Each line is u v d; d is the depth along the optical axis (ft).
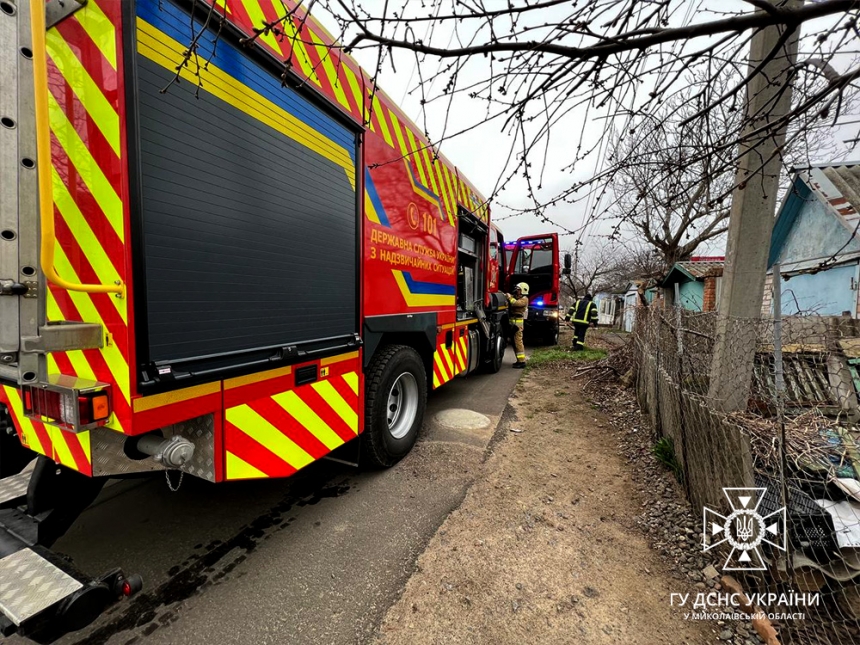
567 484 10.27
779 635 5.71
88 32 4.52
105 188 4.56
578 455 12.18
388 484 10.22
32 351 4.21
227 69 5.83
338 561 7.25
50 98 4.78
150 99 4.74
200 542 7.80
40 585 4.33
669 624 5.96
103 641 5.55
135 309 4.64
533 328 41.14
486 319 21.85
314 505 9.20
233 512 8.89
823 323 13.33
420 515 8.78
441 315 14.37
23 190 4.09
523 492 9.83
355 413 9.43
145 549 7.58
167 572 6.95
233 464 6.17
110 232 4.59
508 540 7.89
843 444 8.77
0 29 3.91
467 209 16.93
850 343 12.03
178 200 5.15
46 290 4.31
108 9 4.40
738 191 9.02
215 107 5.65
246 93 6.19
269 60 6.51
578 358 29.58
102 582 4.45
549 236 39.83
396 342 12.01
